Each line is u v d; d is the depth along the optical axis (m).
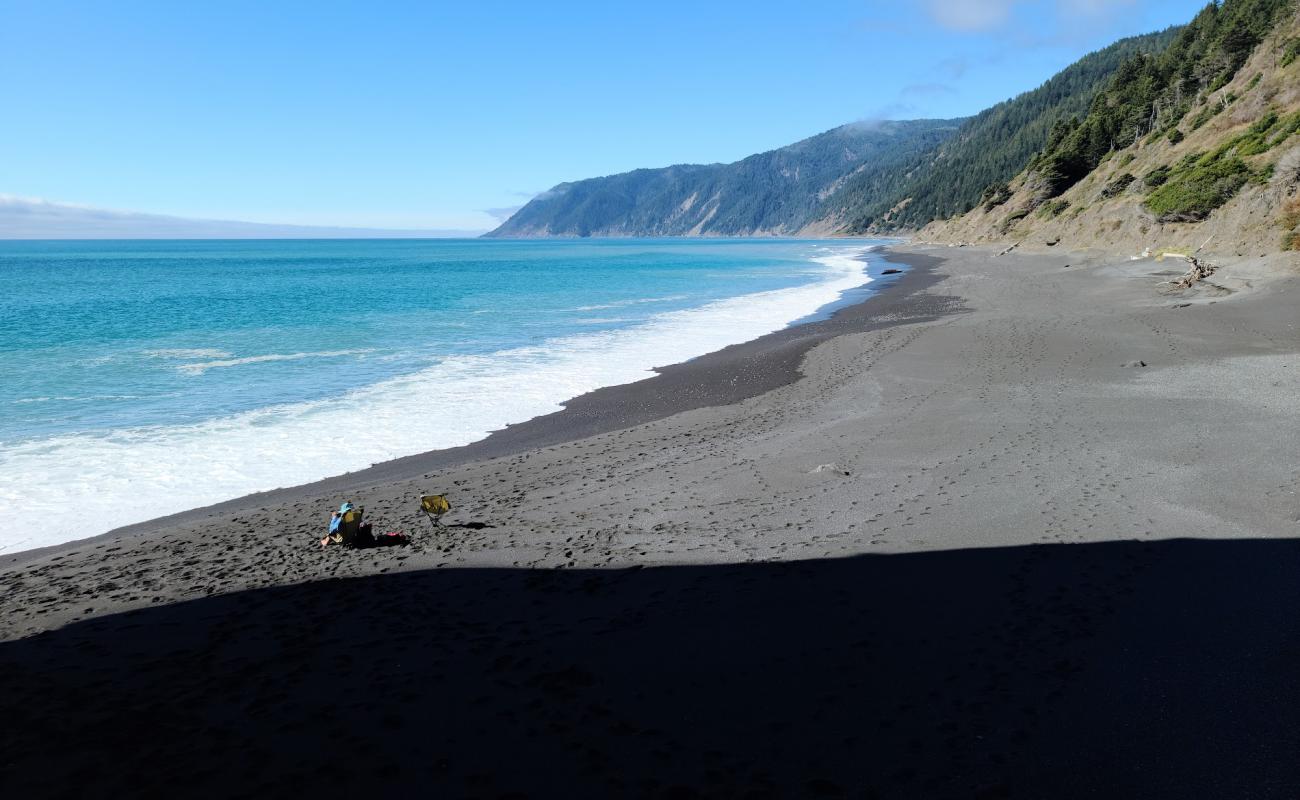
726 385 19.41
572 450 13.82
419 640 6.21
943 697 5.04
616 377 20.88
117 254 155.38
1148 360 18.22
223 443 14.59
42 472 12.81
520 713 5.02
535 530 9.26
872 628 6.11
